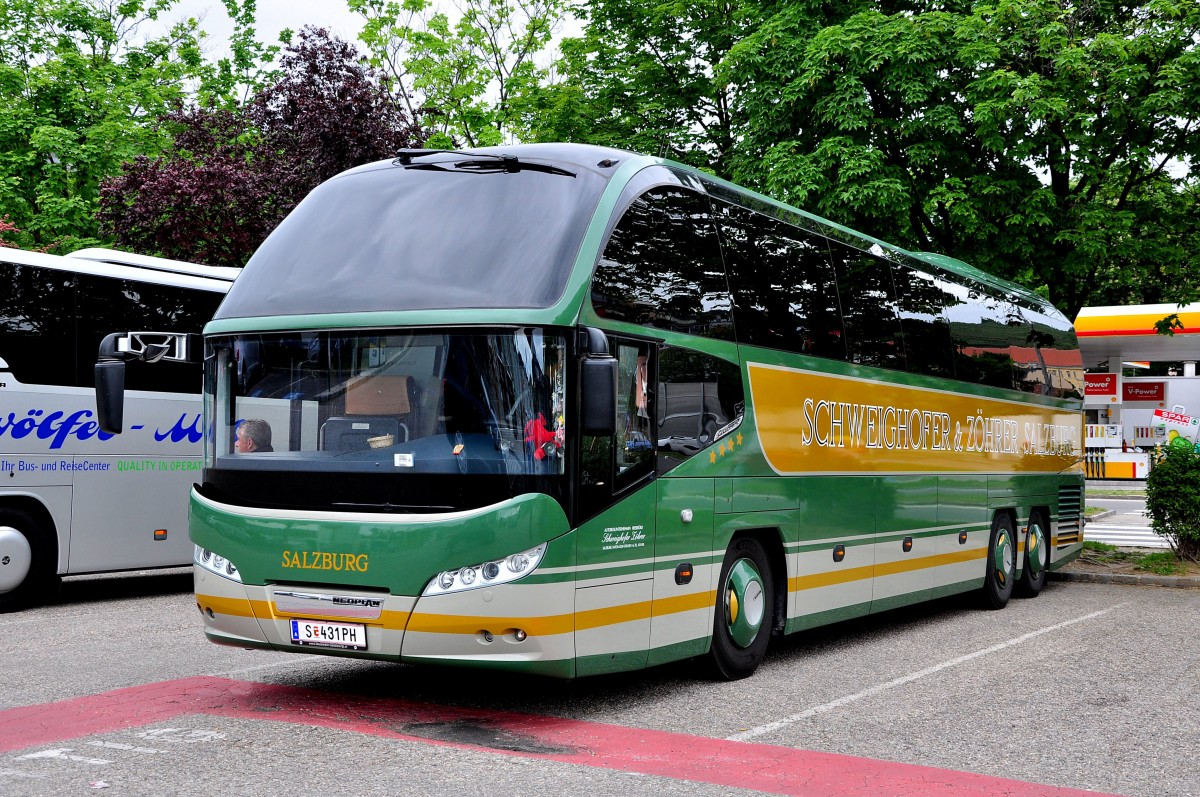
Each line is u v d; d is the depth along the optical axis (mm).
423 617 6363
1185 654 9797
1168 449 16016
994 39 15953
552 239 6879
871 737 6688
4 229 24062
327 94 22062
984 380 12938
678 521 7566
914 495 11086
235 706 6996
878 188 15727
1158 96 15234
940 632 11172
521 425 6496
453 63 31516
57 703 7027
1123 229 16281
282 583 6770
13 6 31391
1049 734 6871
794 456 9047
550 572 6480
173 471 12859
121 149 27656
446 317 6617
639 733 6602
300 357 6945
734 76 17641
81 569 11992
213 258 22250
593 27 25578
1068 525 15672
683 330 7801
